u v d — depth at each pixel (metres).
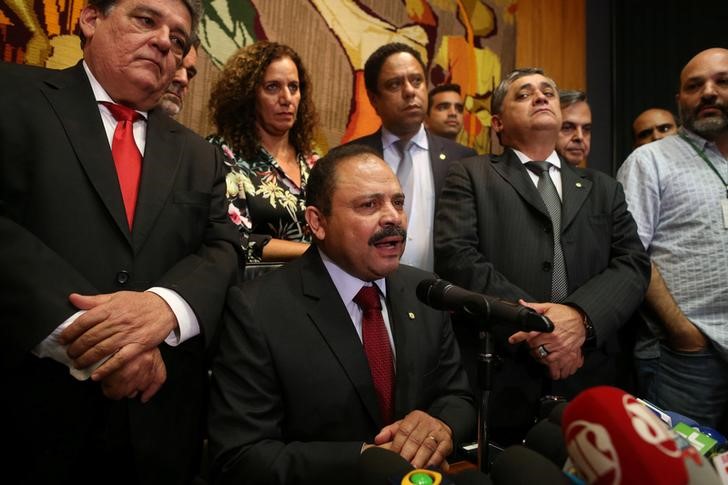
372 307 1.49
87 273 1.23
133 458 1.27
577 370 2.00
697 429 1.19
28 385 1.22
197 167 1.47
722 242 2.25
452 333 1.65
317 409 1.34
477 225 2.08
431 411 1.46
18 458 1.22
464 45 3.71
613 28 4.64
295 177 2.32
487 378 1.18
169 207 1.36
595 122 4.57
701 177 2.34
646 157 2.44
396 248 1.42
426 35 3.52
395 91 2.54
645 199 2.39
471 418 1.48
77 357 1.11
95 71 1.35
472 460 1.46
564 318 1.78
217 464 1.25
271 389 1.34
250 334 1.35
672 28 4.42
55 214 1.23
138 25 1.32
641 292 1.97
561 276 1.99
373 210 1.40
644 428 0.66
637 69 4.56
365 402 1.35
